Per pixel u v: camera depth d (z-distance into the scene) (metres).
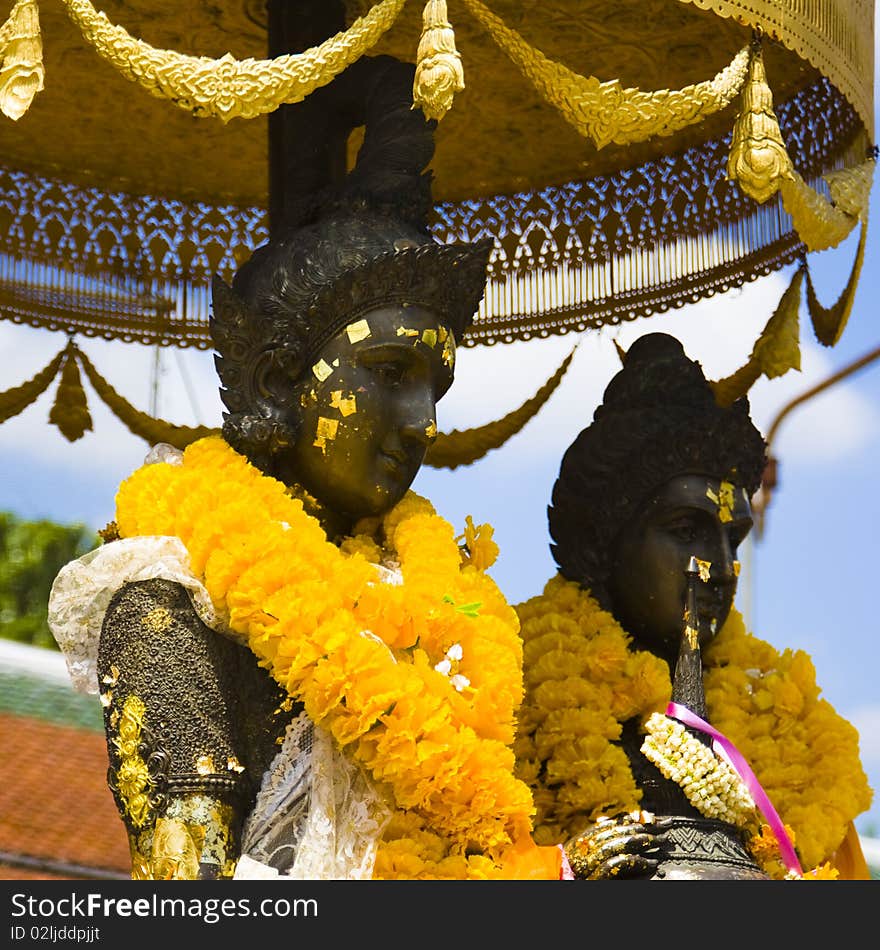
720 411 8.60
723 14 7.32
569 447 8.84
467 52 9.05
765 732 8.53
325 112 8.01
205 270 9.93
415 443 7.43
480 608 7.32
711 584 8.45
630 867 7.17
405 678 6.79
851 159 8.58
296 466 7.45
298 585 6.80
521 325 9.91
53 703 12.34
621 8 8.65
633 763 8.16
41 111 9.41
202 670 6.84
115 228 9.84
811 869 8.17
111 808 11.47
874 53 8.47
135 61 6.73
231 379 7.41
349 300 7.33
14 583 15.43
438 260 7.39
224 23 8.80
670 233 9.66
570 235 9.87
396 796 6.77
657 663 8.26
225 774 6.75
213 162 9.83
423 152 7.74
